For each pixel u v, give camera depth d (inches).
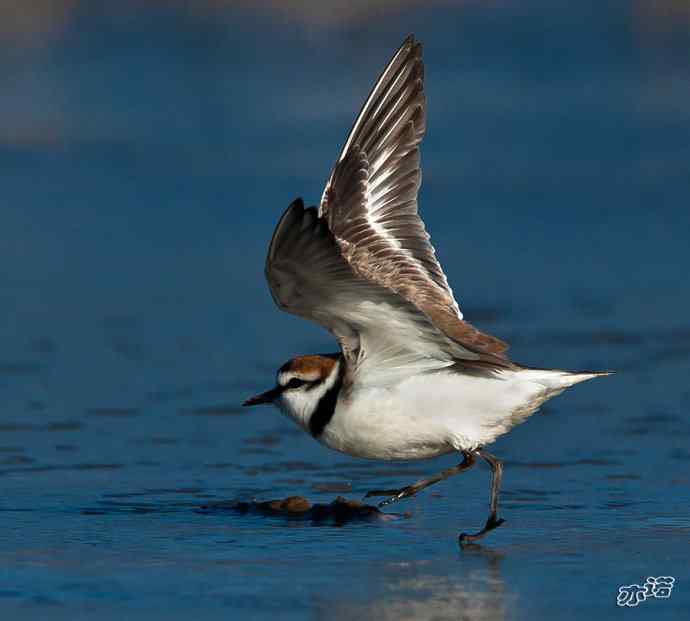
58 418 553.3
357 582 363.6
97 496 455.2
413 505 446.0
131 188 956.6
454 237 852.0
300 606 344.8
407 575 370.3
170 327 689.6
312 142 1046.4
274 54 1293.1
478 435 387.5
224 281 772.0
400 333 369.4
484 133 1087.0
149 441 524.7
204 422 551.5
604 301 719.7
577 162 1004.6
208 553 391.9
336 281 345.4
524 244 835.4
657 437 524.1
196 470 488.4
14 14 1326.3
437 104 1169.4
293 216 322.7
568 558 384.5
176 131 1096.2
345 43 1309.1
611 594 352.5
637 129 1081.4
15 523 424.2
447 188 951.0
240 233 863.1
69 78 1245.1
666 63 1242.6
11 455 504.4
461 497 455.2
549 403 575.2
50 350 652.1
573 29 1317.7
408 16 1360.7
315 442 528.1
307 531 415.5
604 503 444.5
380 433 387.5
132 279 776.9
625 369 609.9
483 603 346.3
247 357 639.8
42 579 367.2
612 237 844.0
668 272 772.6
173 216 897.5
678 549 391.5
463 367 381.7
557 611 340.8
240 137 1072.8
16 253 826.2
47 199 936.3
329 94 1184.2
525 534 409.4
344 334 373.4
